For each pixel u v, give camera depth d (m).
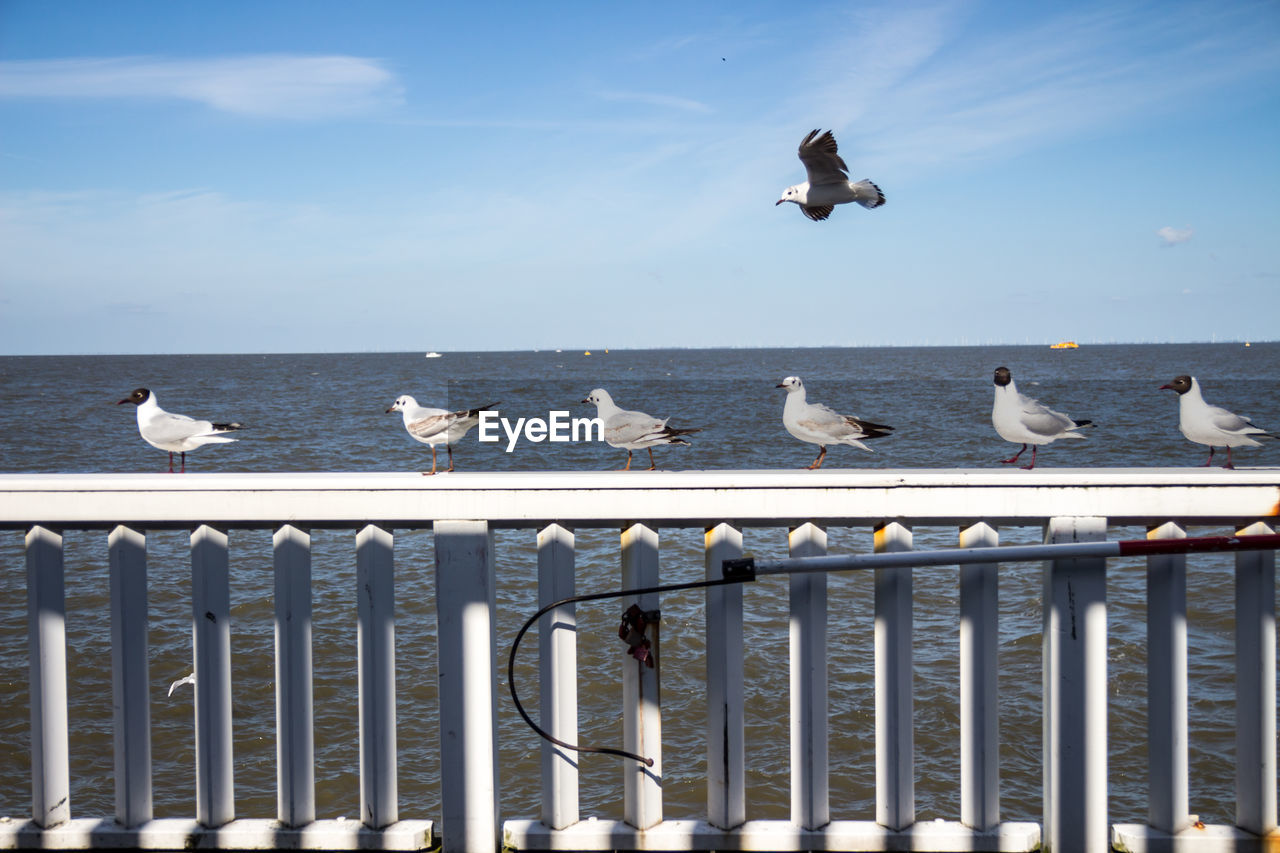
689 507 2.76
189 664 11.25
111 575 2.88
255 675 11.02
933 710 9.75
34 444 36.47
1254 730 2.85
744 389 74.56
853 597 13.03
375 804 2.96
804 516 2.78
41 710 2.92
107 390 78.31
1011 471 2.78
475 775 2.91
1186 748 2.88
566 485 2.77
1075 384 72.56
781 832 2.93
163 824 2.97
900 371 117.38
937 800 8.28
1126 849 2.89
